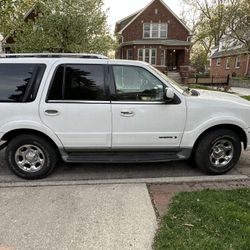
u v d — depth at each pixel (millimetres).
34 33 19125
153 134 4789
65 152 4832
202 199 4020
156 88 4750
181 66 34750
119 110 4676
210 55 46406
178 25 38000
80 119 4668
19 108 4625
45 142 4785
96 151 4855
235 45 27094
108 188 4500
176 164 5594
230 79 28203
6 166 5504
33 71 4656
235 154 5074
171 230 3330
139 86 4738
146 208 3871
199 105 4812
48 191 4406
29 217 3672
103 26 20469
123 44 37938
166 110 4742
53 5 18859
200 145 4988
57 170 5309
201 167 5066
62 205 3971
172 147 4895
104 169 5359
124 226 3473
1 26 10328
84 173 5172
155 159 4902
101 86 4680
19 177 4949
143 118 4723
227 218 3531
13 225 3506
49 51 19609
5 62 4664
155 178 4906
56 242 3197
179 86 5152
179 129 4820
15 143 4777
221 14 31781
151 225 3480
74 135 4711
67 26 19000
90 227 3463
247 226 3359
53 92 4641
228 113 4895
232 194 4211
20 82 4656
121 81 4711
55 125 4668
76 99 4660
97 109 4656
